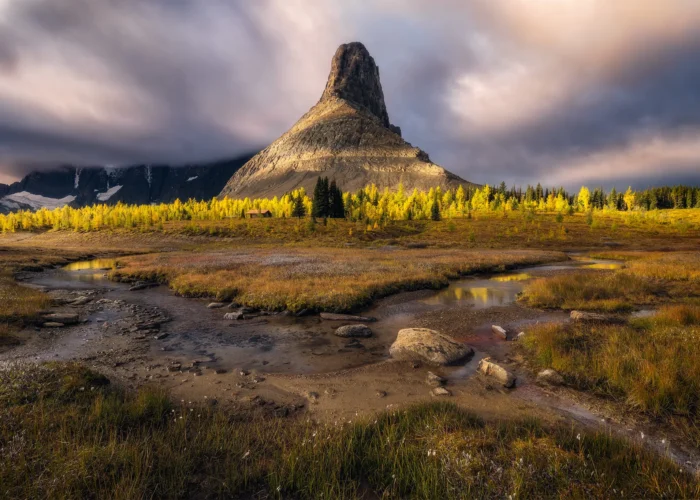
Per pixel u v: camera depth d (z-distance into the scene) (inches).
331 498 210.7
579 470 225.5
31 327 647.1
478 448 254.5
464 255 2028.8
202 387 410.9
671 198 6820.9
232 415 338.0
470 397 378.3
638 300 824.9
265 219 4714.6
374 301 917.8
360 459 251.0
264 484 229.8
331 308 804.0
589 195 6195.9
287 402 372.8
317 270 1294.3
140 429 289.7
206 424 308.7
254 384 422.9
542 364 460.8
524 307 836.0
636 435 292.7
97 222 4355.3
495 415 332.2
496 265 1641.2
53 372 367.2
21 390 323.3
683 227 3462.1
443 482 219.5
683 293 886.4
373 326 701.9
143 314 800.3
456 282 1255.5
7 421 268.5
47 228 4731.8
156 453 247.6
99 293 1071.0
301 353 547.2
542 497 205.3
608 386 378.6
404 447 257.0
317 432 286.5
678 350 424.8
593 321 649.6
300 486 222.5
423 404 339.9
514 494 201.8
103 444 254.7
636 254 2197.3
